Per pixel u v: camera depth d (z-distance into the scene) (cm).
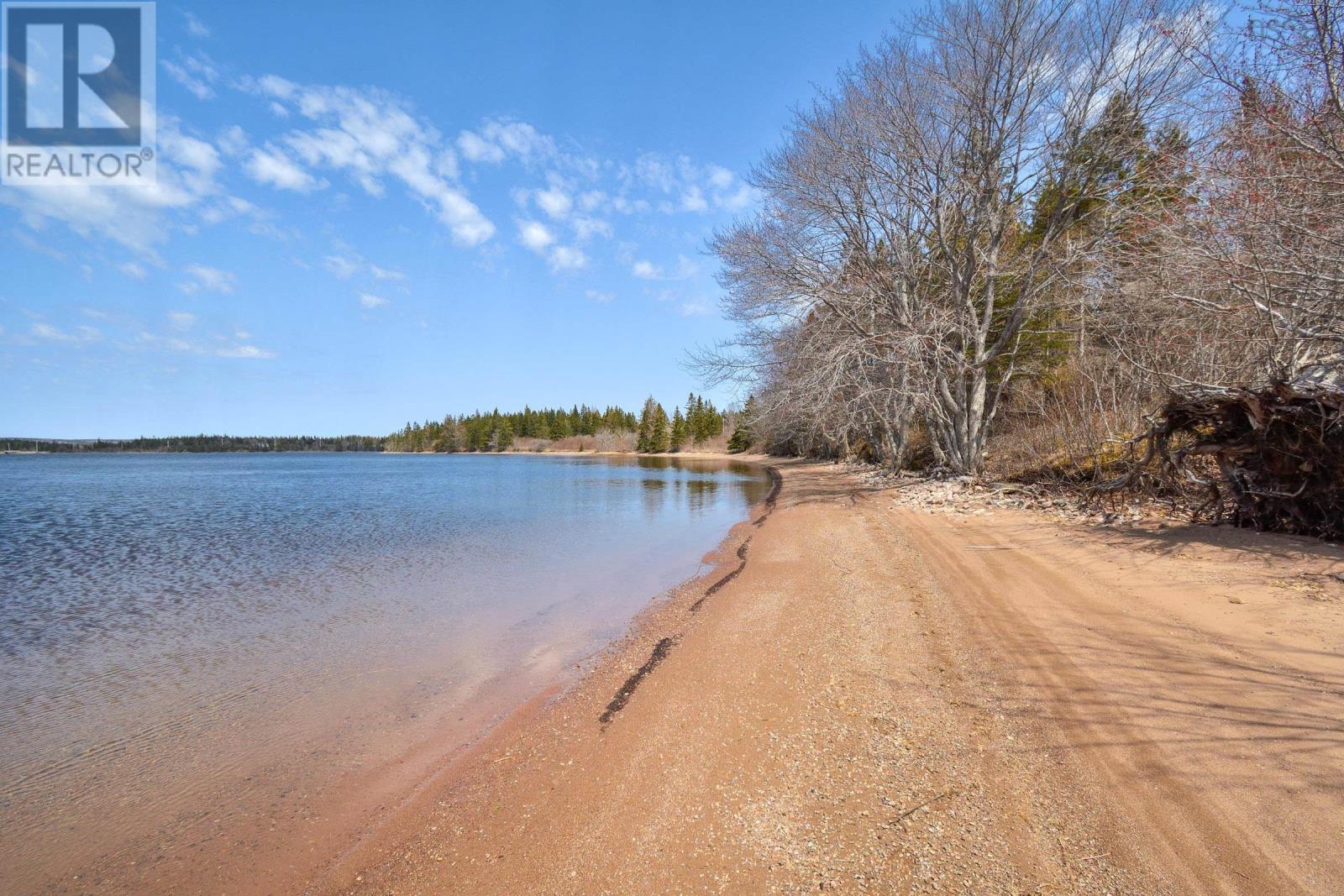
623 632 653
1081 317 1239
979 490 1384
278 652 638
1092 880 238
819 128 1781
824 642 539
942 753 341
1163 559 651
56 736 460
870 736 368
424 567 1066
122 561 1179
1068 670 421
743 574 851
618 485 3125
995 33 1477
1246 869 234
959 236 1750
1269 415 668
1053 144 1520
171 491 3102
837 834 283
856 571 789
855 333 1728
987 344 1952
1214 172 728
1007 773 315
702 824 302
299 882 297
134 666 604
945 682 429
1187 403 774
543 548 1240
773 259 1900
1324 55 611
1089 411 1232
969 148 1622
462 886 278
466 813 339
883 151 1711
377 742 439
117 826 350
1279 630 442
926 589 661
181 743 446
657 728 411
